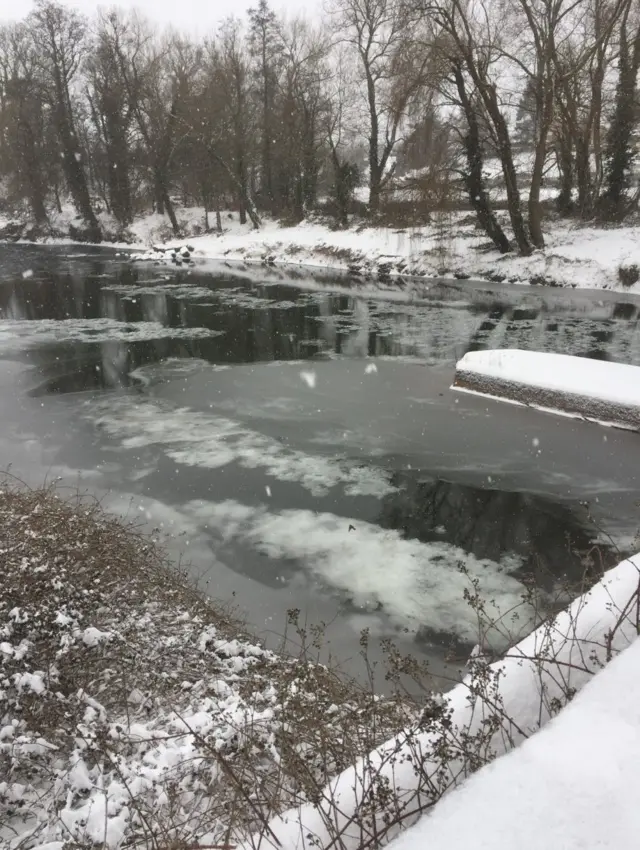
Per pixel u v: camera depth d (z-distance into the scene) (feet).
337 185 124.26
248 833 9.11
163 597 18.62
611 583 12.32
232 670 15.01
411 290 81.56
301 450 31.86
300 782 9.82
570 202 96.94
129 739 12.03
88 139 177.17
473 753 8.16
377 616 19.19
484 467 29.32
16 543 18.06
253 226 144.15
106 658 14.57
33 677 12.53
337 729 11.84
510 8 79.97
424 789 8.06
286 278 97.04
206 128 137.28
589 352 48.65
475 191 86.28
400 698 12.64
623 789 5.75
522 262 83.20
